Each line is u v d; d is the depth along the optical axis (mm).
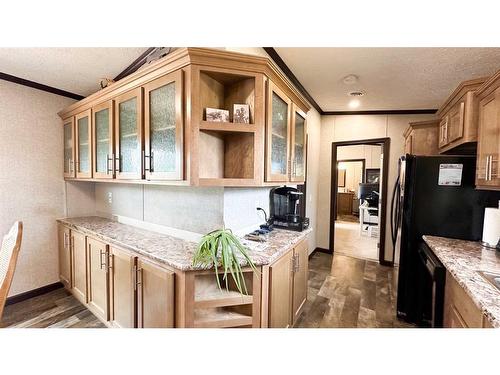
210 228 1813
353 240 5215
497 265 1488
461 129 2074
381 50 2121
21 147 2572
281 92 1791
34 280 2688
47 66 2252
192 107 1416
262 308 1500
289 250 1849
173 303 1424
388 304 2568
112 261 1928
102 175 2146
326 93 3211
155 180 1645
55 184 2824
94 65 2242
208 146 1629
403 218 2242
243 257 1477
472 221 2006
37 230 2701
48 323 2201
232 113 1603
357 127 4020
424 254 1995
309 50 2154
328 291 2863
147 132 1658
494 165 1623
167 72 1515
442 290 1703
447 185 2068
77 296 2467
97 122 2230
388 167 3812
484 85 1726
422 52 2141
